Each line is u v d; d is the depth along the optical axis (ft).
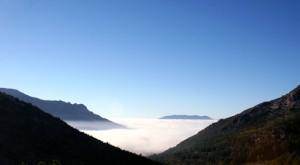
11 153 372.38
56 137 458.50
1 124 426.51
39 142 422.41
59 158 404.16
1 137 397.19
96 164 433.48
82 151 456.86
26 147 397.39
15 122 447.83
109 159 469.98
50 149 418.10
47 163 377.09
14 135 413.18
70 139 475.72
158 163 549.95
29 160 371.56
